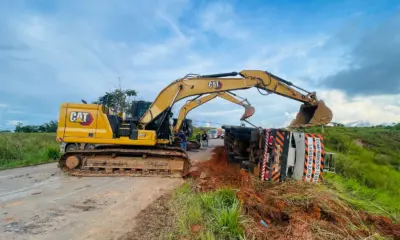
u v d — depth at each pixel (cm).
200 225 374
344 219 428
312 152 644
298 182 598
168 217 432
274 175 633
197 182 688
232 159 917
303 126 949
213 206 424
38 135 2042
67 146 988
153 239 348
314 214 436
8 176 807
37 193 590
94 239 349
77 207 489
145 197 564
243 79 923
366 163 1061
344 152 1237
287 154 645
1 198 545
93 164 835
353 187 728
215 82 925
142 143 854
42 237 353
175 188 652
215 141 3138
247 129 809
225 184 601
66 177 795
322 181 668
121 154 856
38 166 1037
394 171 1038
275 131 648
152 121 930
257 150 693
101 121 853
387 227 433
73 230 378
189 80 928
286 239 345
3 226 387
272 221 411
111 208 484
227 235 345
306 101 960
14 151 1305
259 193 531
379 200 652
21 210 466
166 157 835
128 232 372
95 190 625
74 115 852
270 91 931
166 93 925
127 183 713
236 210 387
